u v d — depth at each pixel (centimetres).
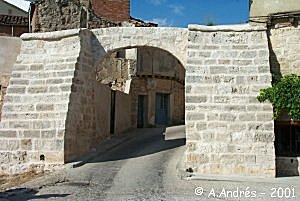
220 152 1212
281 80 1290
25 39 1481
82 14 2344
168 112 2606
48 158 1296
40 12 2334
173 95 2628
